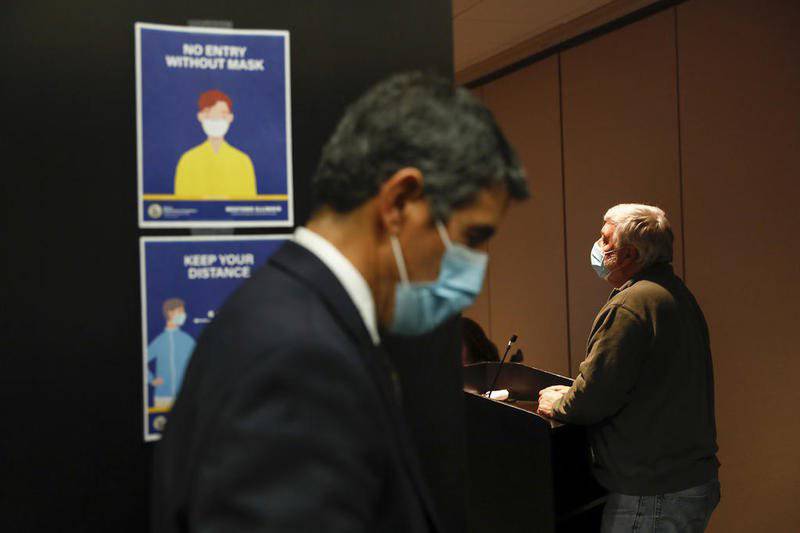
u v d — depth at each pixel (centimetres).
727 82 336
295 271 67
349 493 57
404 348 115
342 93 108
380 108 71
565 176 459
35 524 96
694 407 218
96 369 98
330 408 58
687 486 215
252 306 64
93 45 96
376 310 76
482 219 71
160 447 70
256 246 104
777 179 312
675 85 367
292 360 58
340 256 70
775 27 310
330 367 59
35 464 96
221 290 103
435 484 118
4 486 94
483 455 264
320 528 55
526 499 244
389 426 66
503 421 253
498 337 543
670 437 215
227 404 57
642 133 391
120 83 98
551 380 288
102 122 97
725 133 339
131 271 99
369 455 60
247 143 104
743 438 335
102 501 99
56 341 96
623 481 219
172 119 100
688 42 357
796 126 302
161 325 100
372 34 110
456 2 376
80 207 96
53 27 94
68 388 97
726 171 339
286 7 105
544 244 485
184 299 101
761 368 324
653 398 216
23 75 93
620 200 411
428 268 72
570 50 446
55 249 95
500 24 419
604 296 429
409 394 116
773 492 320
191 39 101
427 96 71
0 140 92
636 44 392
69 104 95
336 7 108
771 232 317
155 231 100
